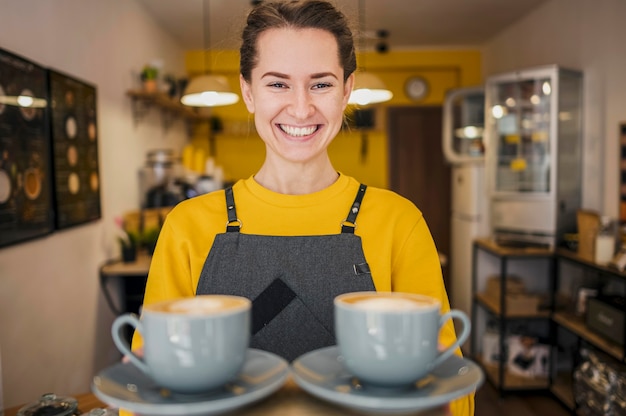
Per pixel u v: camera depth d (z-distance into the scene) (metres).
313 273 0.91
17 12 2.42
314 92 0.90
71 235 3.02
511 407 3.66
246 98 1.01
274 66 0.88
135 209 4.32
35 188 2.53
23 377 2.43
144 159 4.62
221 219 0.97
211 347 0.55
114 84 3.86
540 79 3.90
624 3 3.52
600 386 2.97
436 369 0.64
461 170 4.71
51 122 2.72
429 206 7.08
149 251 3.75
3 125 2.23
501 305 3.81
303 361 0.63
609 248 3.22
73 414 1.44
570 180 3.94
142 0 4.57
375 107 7.01
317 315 0.90
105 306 3.53
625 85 3.53
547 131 3.89
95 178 3.36
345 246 0.93
